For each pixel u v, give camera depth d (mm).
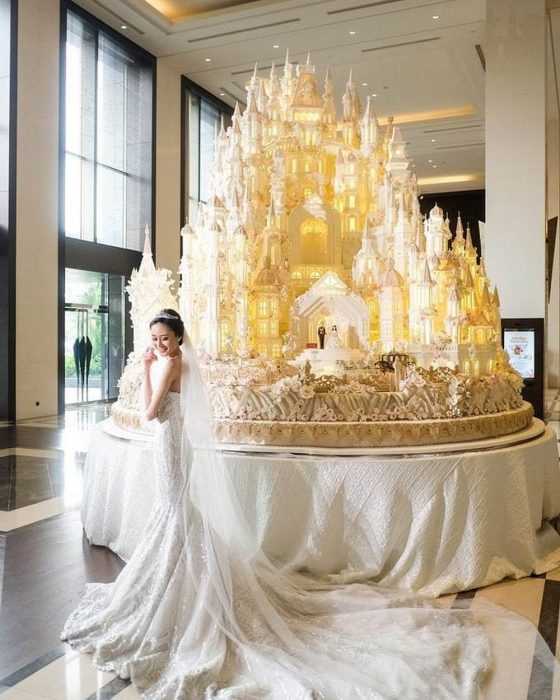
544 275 11070
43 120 11891
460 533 3826
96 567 4137
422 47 13984
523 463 4203
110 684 2680
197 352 5082
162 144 15273
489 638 3123
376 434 4031
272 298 5430
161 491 3100
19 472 6984
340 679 2594
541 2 11109
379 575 3809
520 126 11211
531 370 10992
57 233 12211
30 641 3082
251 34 13648
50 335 12062
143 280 5555
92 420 11375
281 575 3520
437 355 4980
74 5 12516
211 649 2777
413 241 5422
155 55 14867
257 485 3865
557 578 4027
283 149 6125
